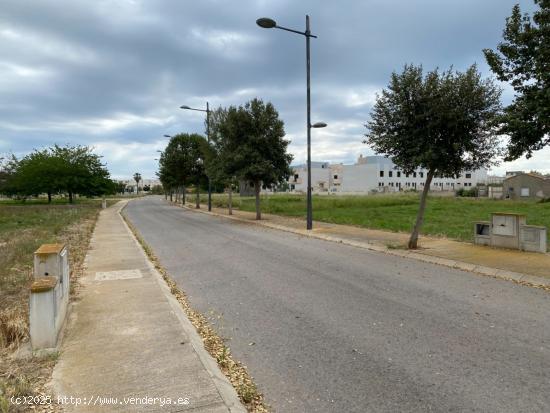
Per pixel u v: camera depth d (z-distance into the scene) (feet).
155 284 25.16
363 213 86.94
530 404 11.40
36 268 16.24
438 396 11.89
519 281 26.86
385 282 26.76
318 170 409.69
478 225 40.75
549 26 27.40
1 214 97.35
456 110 35.04
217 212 108.06
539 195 214.28
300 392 12.25
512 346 15.66
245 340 16.63
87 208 129.39
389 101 38.09
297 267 32.07
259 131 76.79
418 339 16.47
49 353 14.01
